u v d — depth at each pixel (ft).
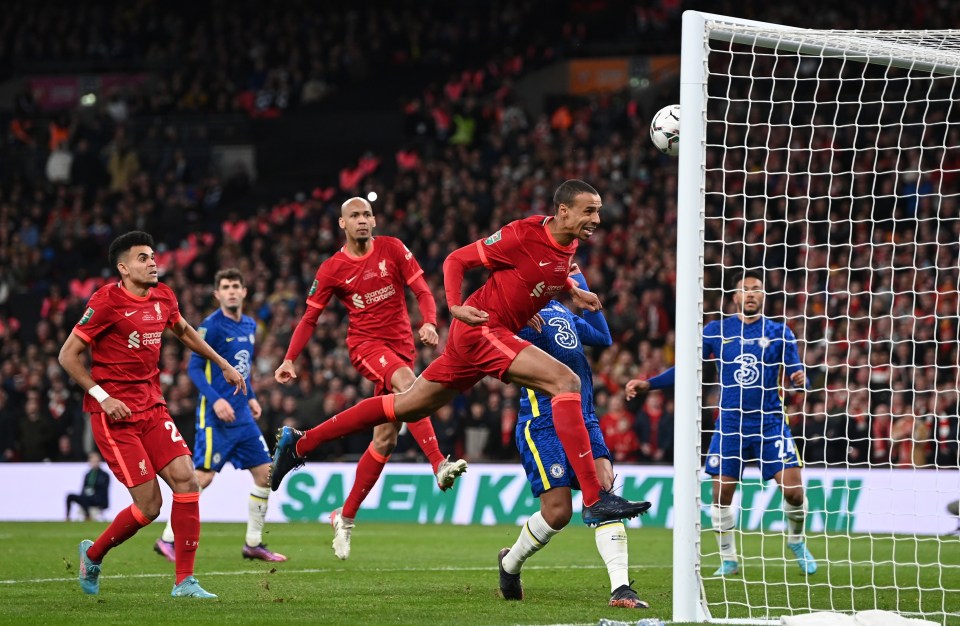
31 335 195.11
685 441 53.36
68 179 232.94
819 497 118.83
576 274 65.51
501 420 139.33
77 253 209.97
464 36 259.60
